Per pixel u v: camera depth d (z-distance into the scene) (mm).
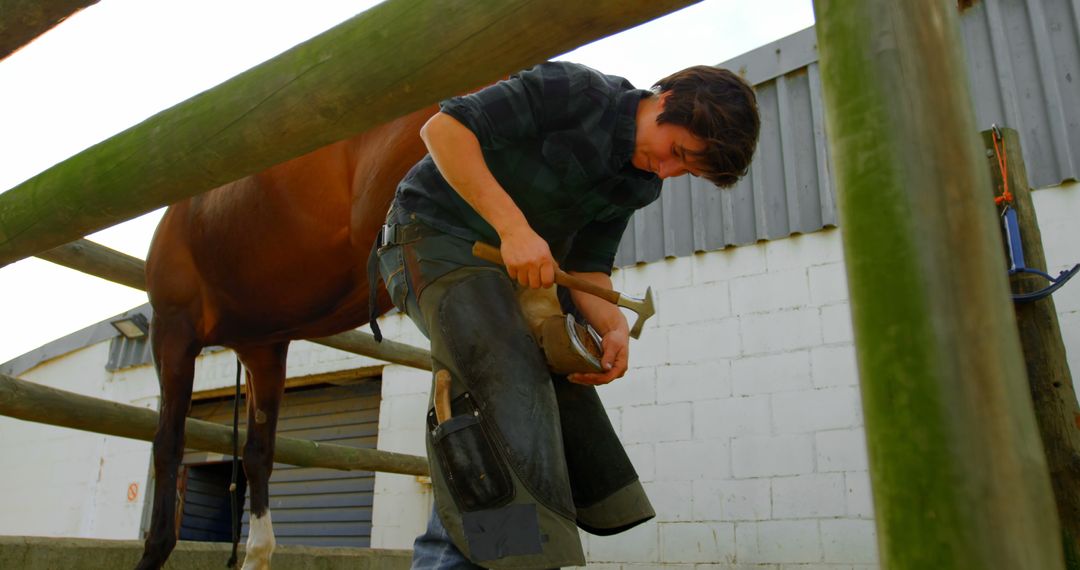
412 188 1364
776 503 3951
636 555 4246
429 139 1229
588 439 1378
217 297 2418
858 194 418
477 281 1235
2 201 1180
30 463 7758
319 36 864
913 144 408
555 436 1122
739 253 4438
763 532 3945
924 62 419
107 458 7188
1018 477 361
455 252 1281
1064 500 1669
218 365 6875
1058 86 3783
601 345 1349
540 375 1163
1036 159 3746
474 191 1204
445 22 735
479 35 718
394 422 5582
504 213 1194
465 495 1074
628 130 1289
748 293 4348
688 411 4324
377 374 5938
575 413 1390
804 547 3826
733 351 4293
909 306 391
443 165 1215
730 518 4047
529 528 1035
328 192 2064
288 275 2215
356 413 6148
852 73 431
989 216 404
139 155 1029
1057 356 1775
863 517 3727
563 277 1213
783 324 4203
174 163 997
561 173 1312
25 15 1055
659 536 4211
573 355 1227
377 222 1931
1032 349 1783
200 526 7496
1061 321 3508
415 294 1282
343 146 2051
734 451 4133
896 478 380
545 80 1265
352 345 3373
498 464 1069
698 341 4410
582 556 1065
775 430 4059
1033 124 3795
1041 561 351
